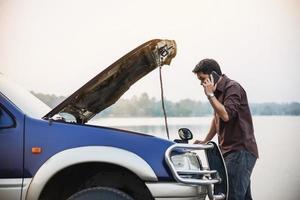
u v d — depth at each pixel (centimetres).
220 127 495
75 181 402
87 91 416
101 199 383
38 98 461
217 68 489
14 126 385
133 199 385
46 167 376
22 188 376
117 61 410
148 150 391
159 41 423
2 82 428
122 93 468
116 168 393
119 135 392
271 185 1241
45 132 385
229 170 486
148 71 463
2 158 379
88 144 385
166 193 386
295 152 1859
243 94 489
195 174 403
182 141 445
